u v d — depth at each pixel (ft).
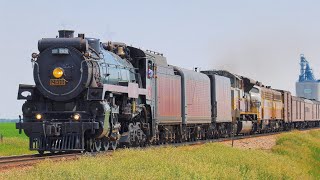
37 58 69.77
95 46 72.54
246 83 165.37
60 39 69.67
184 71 110.01
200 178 46.29
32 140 67.10
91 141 68.44
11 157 63.67
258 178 59.16
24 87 69.36
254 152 82.12
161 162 51.19
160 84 92.89
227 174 51.57
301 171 76.43
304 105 260.21
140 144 83.97
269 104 190.60
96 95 67.10
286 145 118.93
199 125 120.47
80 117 67.56
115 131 71.20
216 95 131.54
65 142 66.54
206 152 71.15
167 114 96.73
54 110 69.67
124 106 75.10
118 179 39.60
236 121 151.33
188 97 110.52
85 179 38.37
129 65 82.28
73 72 68.59
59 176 39.32
